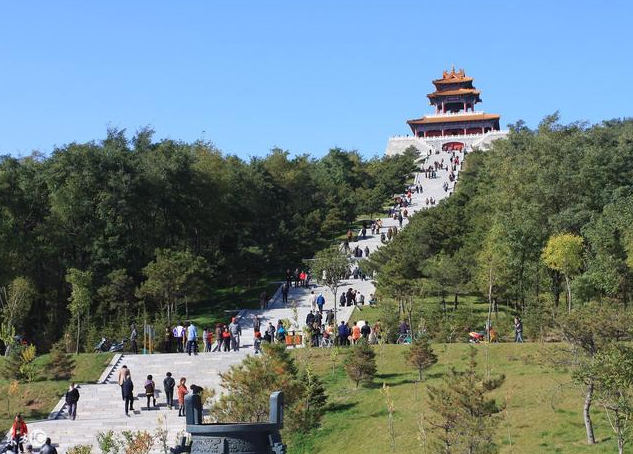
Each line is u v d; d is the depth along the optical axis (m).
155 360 54.19
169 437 41.41
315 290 83.56
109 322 71.31
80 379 51.41
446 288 68.50
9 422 44.69
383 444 37.12
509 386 42.22
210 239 97.38
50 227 76.69
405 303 70.94
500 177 80.56
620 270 60.69
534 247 65.69
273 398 9.05
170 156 89.19
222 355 54.94
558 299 67.38
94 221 80.19
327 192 119.06
